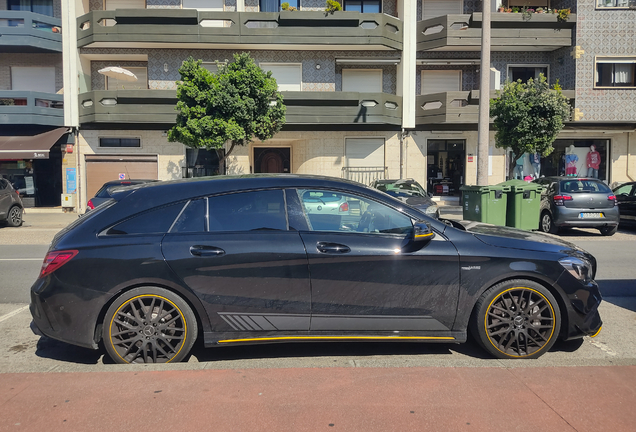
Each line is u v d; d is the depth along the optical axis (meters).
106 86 20.78
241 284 3.87
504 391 3.20
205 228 3.96
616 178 21.08
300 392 3.20
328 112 19.27
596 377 3.42
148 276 3.78
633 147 21.00
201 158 20.16
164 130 19.84
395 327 3.99
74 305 3.78
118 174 19.95
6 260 9.26
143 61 20.69
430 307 3.99
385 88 20.92
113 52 19.89
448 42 19.58
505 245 4.06
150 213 3.98
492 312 4.04
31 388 3.27
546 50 20.83
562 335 4.16
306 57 20.25
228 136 15.32
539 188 12.49
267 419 2.86
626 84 20.00
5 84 20.91
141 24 18.88
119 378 3.42
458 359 4.13
